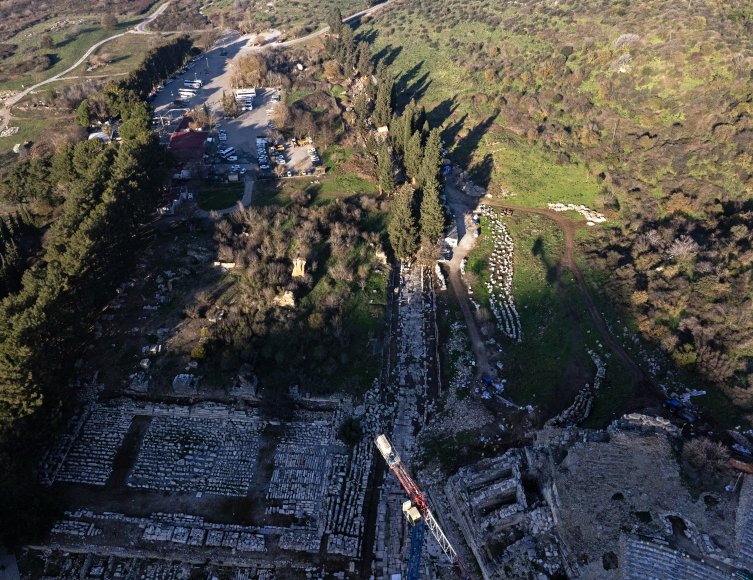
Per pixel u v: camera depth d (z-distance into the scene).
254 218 110.50
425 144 128.00
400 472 64.19
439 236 107.81
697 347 82.44
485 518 64.25
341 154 140.38
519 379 86.69
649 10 159.62
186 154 130.38
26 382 68.56
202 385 81.25
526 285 104.19
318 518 69.88
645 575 56.03
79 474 72.31
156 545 65.88
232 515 69.62
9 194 118.94
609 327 92.75
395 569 65.44
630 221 114.81
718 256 94.56
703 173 115.31
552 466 67.81
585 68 152.38
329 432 79.88
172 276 97.75
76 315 79.94
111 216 91.44
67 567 64.38
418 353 92.19
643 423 70.19
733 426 73.75
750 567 54.75
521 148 137.62
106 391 80.62
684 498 61.47
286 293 94.12
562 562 60.34
